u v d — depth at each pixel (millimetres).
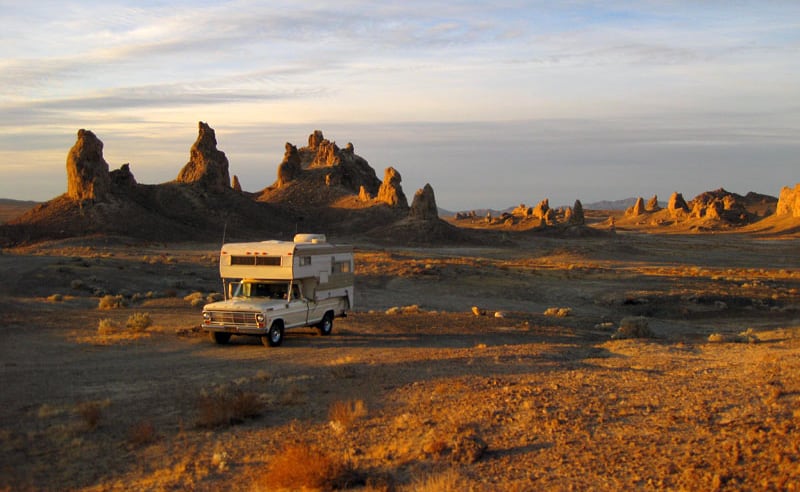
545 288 58750
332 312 24297
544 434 9969
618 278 67188
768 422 9945
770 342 24812
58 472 9031
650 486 7688
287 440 10242
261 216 166375
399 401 12648
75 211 127875
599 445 9328
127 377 15711
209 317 20875
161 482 8555
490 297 53781
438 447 9227
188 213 152875
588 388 13312
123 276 50656
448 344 22344
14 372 16062
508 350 20219
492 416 11055
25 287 41594
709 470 8023
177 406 12695
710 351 20703
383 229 162375
